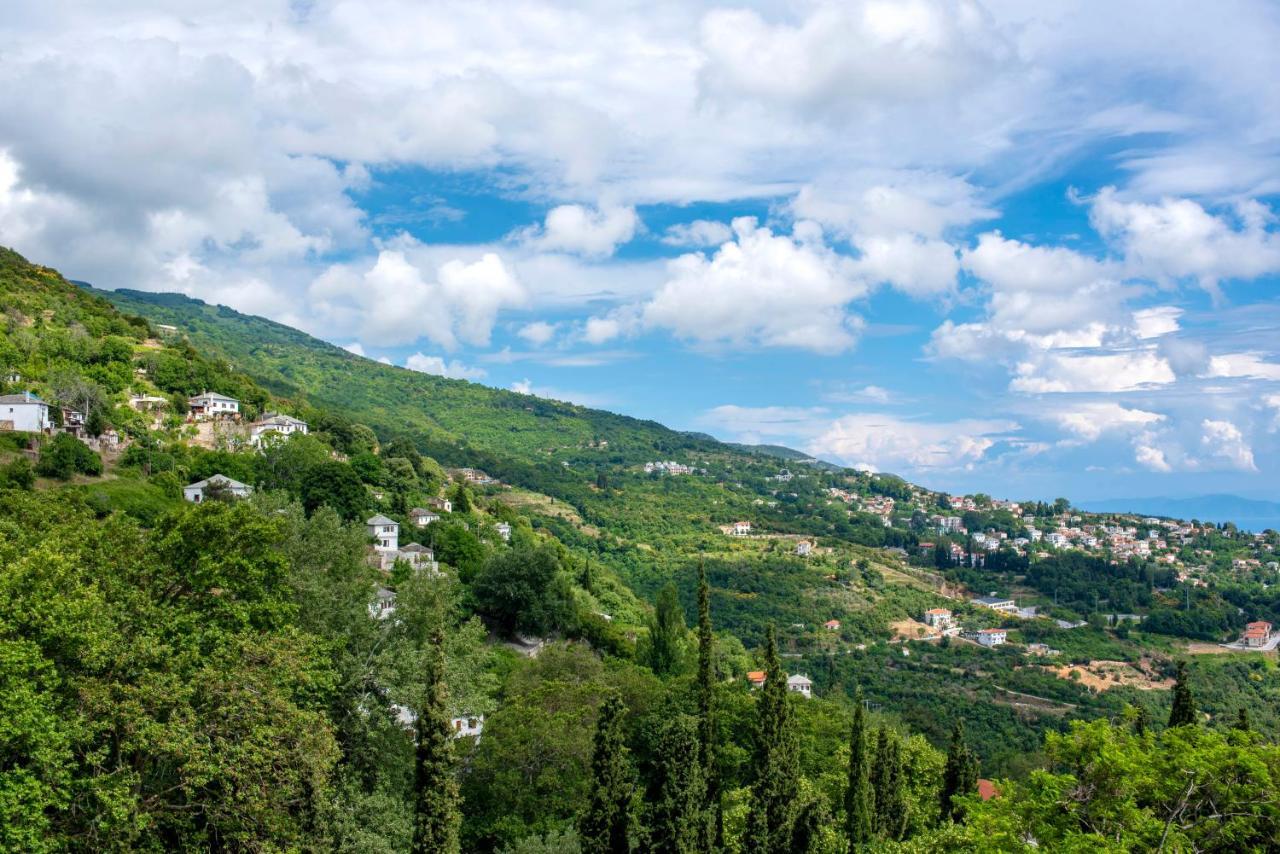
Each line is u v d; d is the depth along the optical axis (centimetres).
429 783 3728
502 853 4853
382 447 19012
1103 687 16612
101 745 3622
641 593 19925
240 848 3625
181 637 3919
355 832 4138
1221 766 3338
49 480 9212
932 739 13462
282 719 3703
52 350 13138
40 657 3253
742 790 5978
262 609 4369
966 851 4506
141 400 13400
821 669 17325
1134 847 3266
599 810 3738
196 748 3412
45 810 3344
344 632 5072
